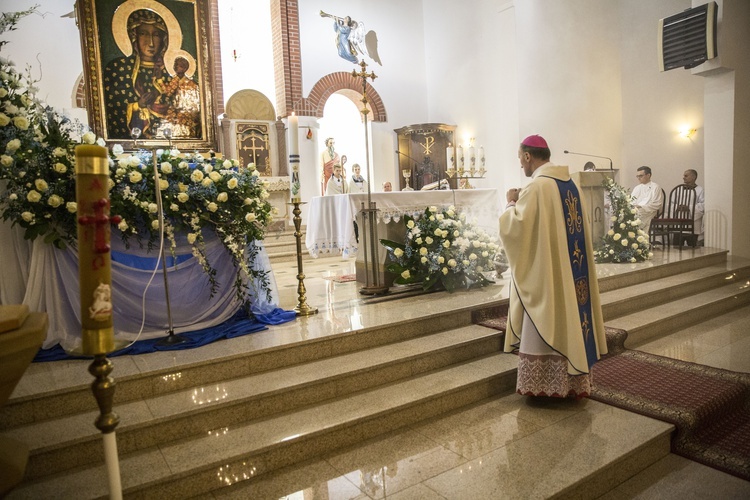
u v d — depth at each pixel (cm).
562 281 334
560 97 1000
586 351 347
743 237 805
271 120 1048
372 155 1188
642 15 1020
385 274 568
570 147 1010
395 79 1210
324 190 1096
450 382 363
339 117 1278
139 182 368
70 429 272
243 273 419
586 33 1024
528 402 363
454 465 283
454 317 452
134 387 309
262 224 429
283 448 285
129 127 492
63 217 344
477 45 1072
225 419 303
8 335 170
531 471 273
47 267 350
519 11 969
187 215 377
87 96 472
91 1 467
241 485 270
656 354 464
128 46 485
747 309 619
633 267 648
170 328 368
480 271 538
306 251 927
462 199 630
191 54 513
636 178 1057
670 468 302
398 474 276
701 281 647
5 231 345
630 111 1059
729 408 361
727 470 294
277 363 358
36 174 338
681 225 803
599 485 275
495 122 1036
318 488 266
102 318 195
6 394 175
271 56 1151
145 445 281
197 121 523
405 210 581
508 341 367
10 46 882
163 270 379
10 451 202
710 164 804
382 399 336
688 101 964
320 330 395
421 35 1240
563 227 338
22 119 336
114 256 370
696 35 751
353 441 311
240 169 424
